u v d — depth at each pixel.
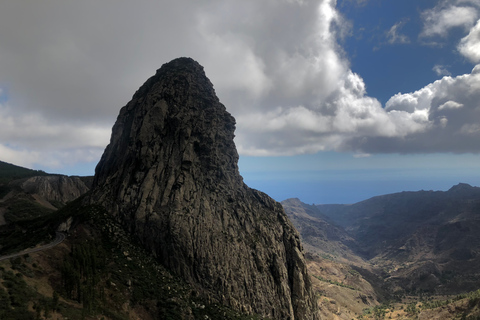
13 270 70.06
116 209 113.25
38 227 116.12
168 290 93.56
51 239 97.19
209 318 93.00
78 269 77.19
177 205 114.81
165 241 107.69
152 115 129.00
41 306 61.22
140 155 122.56
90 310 70.12
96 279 76.25
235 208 131.25
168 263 104.75
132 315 79.56
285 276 127.56
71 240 95.88
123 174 123.62
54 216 123.44
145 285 90.81
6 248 94.75
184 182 120.75
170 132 129.75
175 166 123.25
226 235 119.56
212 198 125.25
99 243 98.00
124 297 82.75
